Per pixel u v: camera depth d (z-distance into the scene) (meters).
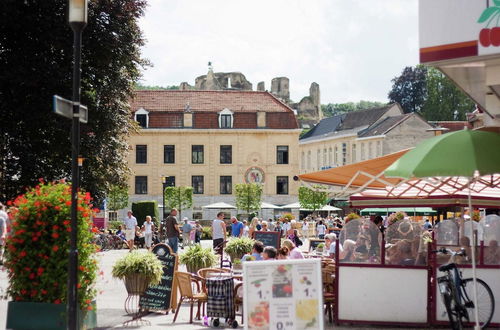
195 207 78.81
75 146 11.06
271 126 78.94
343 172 16.09
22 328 12.05
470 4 10.71
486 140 11.86
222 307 14.28
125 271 15.16
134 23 34.28
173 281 15.77
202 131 78.69
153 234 47.75
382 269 14.20
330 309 14.98
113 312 16.39
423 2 11.12
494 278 13.89
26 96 31.52
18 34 31.81
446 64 11.23
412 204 18.06
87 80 33.84
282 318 10.09
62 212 12.12
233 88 141.50
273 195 78.50
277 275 10.15
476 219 25.12
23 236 12.09
